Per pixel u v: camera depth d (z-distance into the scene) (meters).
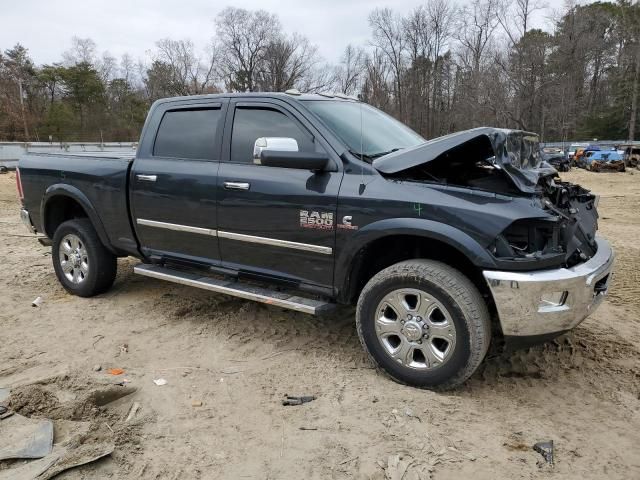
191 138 4.43
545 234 3.25
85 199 4.96
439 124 58.28
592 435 2.98
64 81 64.75
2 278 5.94
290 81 59.38
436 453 2.78
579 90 58.84
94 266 5.09
